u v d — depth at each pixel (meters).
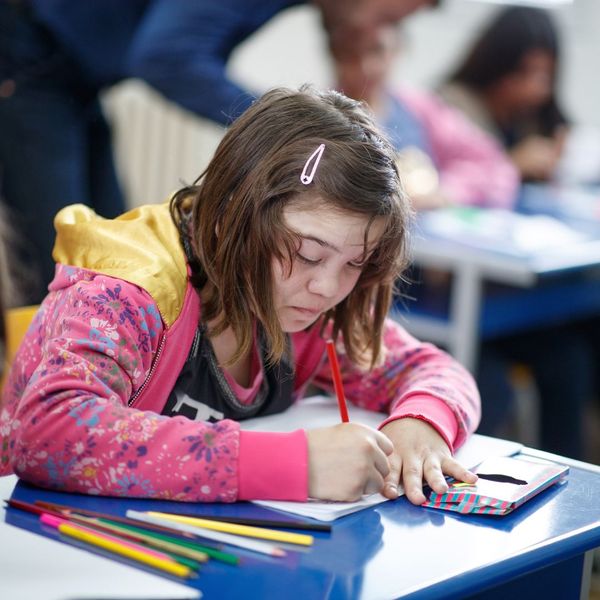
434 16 5.09
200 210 1.58
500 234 3.58
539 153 4.70
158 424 1.35
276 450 1.34
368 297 1.74
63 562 1.07
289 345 1.75
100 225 1.61
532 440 4.05
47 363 1.41
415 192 3.87
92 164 3.61
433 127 4.37
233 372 1.72
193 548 1.16
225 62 3.36
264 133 1.51
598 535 1.30
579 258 3.36
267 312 1.54
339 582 1.11
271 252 1.49
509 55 4.53
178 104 3.34
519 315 3.62
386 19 3.93
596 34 5.42
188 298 1.58
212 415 1.67
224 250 1.54
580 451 3.93
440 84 4.74
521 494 1.38
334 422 1.73
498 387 3.59
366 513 1.32
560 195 4.58
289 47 5.00
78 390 1.37
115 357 1.44
